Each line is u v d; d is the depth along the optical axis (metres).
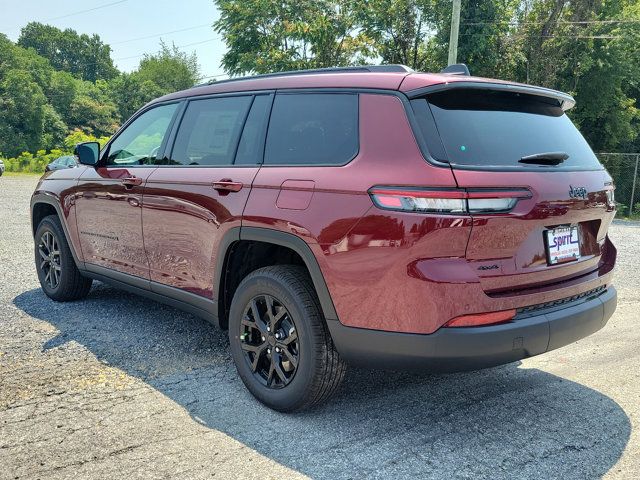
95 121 90.00
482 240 2.56
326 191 2.85
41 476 2.47
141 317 4.77
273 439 2.84
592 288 3.14
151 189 3.94
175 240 3.79
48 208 5.42
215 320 3.60
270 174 3.18
